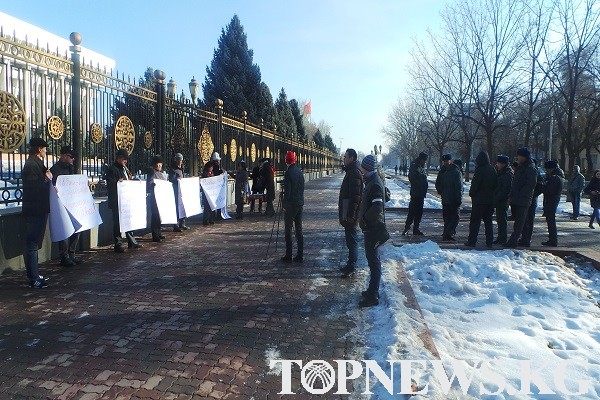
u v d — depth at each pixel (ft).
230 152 57.47
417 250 27.84
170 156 40.22
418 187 35.19
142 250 28.76
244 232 36.76
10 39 22.11
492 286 21.26
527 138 64.18
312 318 16.74
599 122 94.32
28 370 12.48
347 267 22.41
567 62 65.72
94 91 28.99
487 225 30.53
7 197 22.70
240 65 108.99
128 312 17.13
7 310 17.19
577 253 27.71
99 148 30.01
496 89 65.16
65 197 23.43
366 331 15.58
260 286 20.76
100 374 12.28
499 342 14.87
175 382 11.90
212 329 15.57
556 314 17.80
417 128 122.01
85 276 22.13
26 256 20.02
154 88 36.96
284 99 153.89
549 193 31.12
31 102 23.76
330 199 72.23
